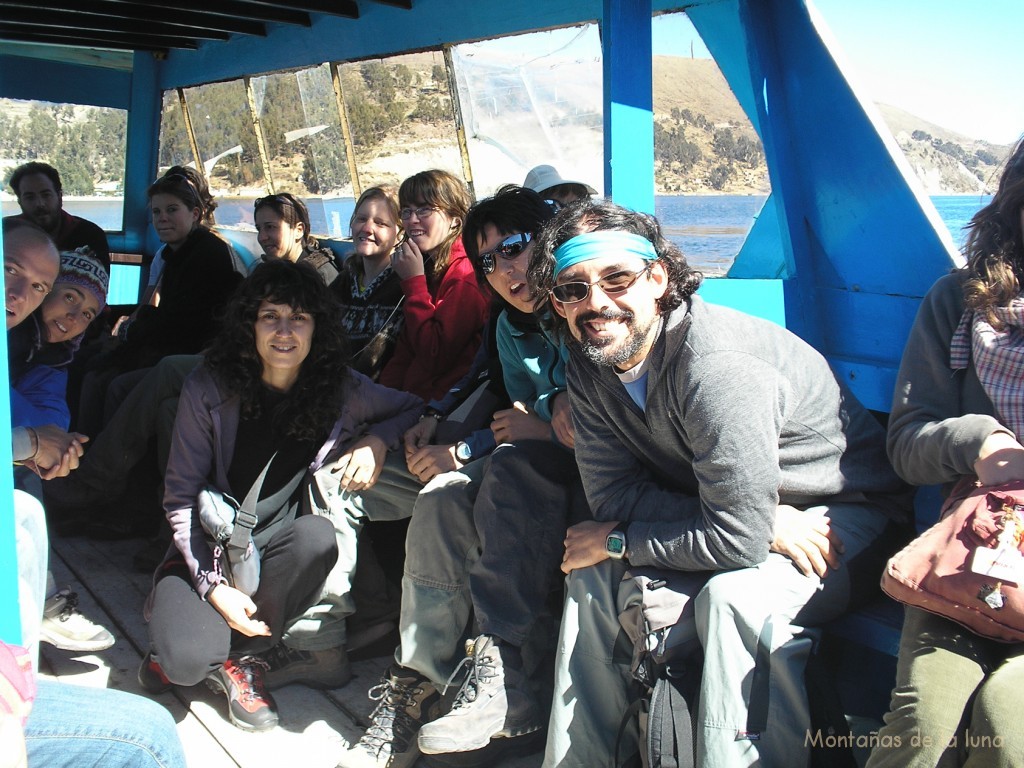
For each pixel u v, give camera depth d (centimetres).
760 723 193
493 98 396
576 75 348
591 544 224
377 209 389
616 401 223
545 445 257
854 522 224
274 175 575
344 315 399
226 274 469
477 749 238
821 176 297
